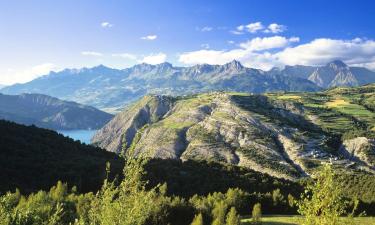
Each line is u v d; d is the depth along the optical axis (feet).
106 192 65.26
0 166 320.29
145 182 66.54
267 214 248.73
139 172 65.67
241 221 201.77
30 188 297.74
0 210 69.31
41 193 203.82
